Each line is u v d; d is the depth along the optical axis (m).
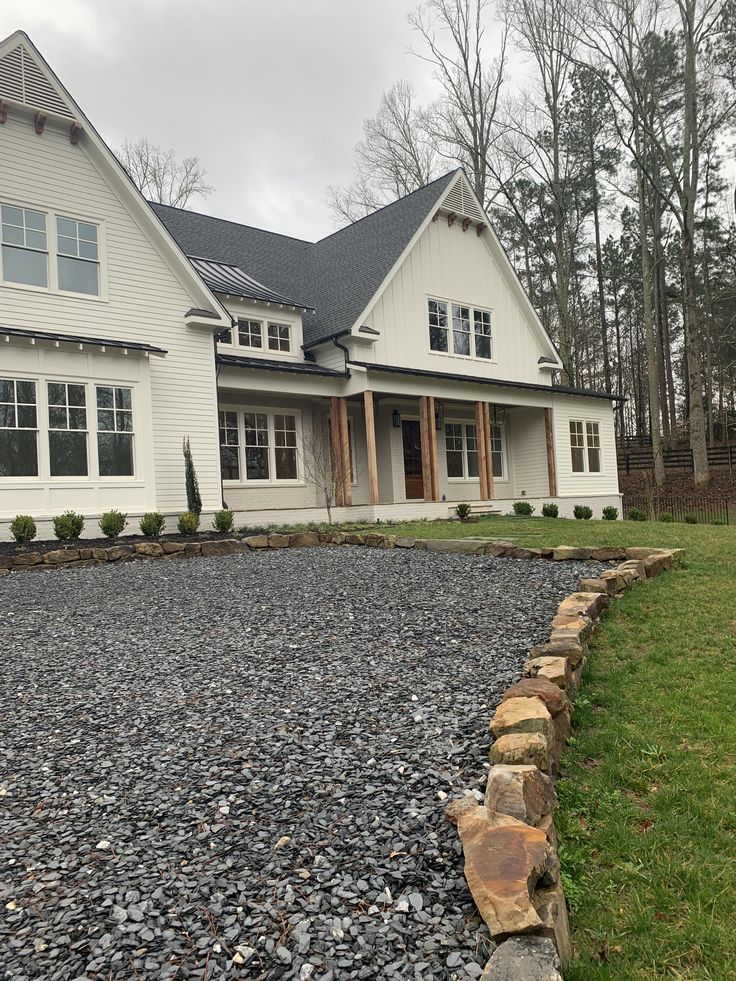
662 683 4.37
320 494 16.69
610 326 43.56
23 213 11.18
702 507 23.66
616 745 3.53
